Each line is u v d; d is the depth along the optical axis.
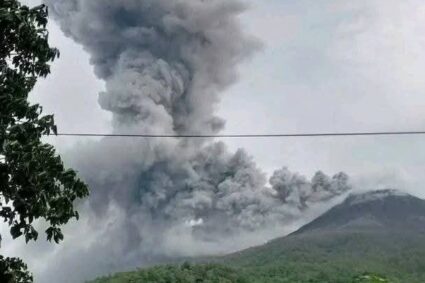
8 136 11.45
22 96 12.56
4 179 11.40
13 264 12.57
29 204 11.68
